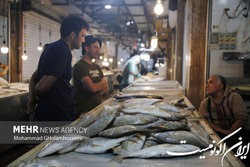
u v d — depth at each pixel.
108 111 1.50
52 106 2.08
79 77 2.93
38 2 8.00
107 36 18.95
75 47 2.36
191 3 3.82
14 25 7.52
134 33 18.50
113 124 1.47
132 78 6.92
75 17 2.25
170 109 2.02
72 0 9.48
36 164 1.03
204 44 3.77
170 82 5.18
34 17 8.72
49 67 1.95
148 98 2.60
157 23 9.19
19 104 3.93
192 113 2.06
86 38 3.06
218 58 3.65
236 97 2.50
